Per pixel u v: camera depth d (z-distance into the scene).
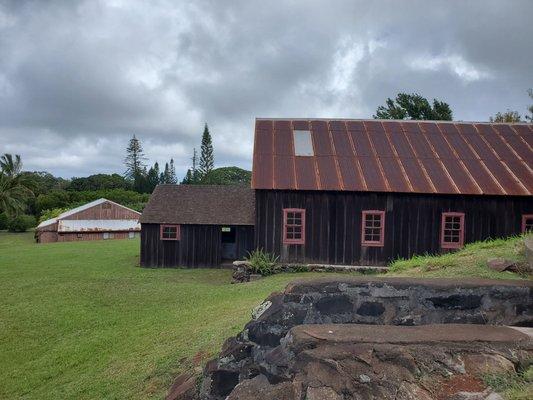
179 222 23.16
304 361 3.95
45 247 32.25
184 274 20.86
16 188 63.09
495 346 3.93
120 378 7.97
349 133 20.61
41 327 12.33
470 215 17.42
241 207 24.80
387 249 17.56
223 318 10.15
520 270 7.90
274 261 17.53
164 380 7.27
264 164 18.41
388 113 42.84
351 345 3.99
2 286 17.42
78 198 73.25
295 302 5.23
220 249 23.41
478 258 9.02
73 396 7.72
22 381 8.99
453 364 3.81
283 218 17.66
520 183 17.42
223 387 5.36
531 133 20.66
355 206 17.59
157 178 101.12
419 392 3.63
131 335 10.77
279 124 21.25
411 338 4.02
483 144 19.81
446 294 5.04
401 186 17.31
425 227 17.50
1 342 11.44
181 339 9.26
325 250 17.66
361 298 5.15
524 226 17.36
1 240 49.41
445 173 18.00
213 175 91.50
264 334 5.26
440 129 21.02
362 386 3.71
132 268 22.39
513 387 3.56
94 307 13.98
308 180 17.61
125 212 48.94
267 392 4.16
